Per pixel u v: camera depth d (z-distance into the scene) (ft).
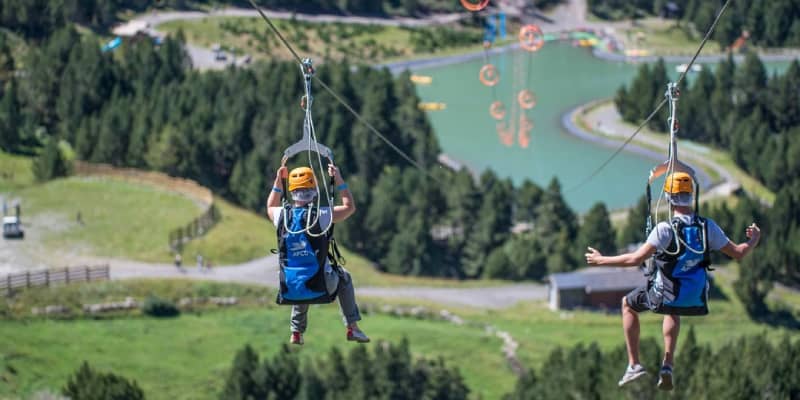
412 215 391.86
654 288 42.73
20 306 272.31
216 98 458.91
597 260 43.09
